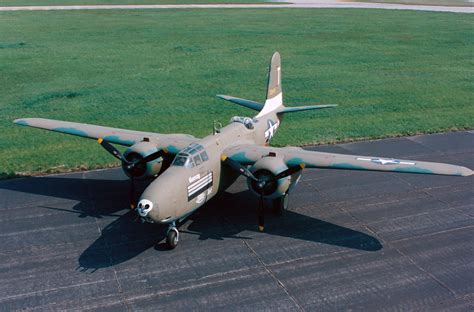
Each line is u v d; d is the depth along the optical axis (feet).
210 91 128.16
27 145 88.99
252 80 139.33
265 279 49.52
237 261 52.75
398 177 75.25
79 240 56.80
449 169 56.80
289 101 119.65
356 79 141.18
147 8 296.10
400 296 46.83
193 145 59.21
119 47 182.09
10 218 61.72
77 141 91.35
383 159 60.39
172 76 142.92
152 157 62.39
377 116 108.99
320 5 326.44
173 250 54.90
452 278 49.67
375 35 211.61
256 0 353.51
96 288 47.93
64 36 201.87
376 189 71.20
